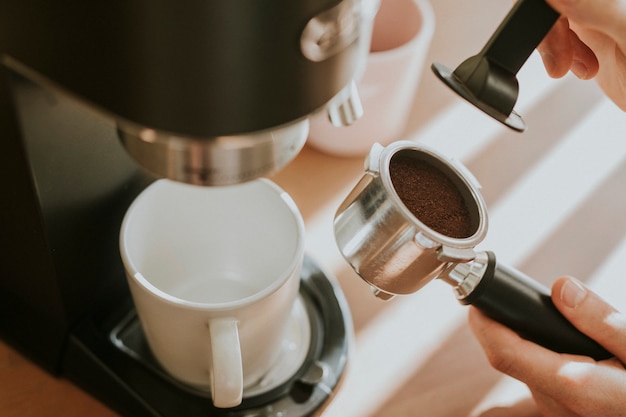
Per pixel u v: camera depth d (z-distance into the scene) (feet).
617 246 1.85
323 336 1.56
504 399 1.59
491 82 1.16
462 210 1.25
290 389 1.47
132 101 0.93
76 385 1.55
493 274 1.33
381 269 1.22
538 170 1.97
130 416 1.48
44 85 1.02
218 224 1.51
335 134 1.82
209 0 0.86
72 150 1.24
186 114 0.94
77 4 0.88
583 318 1.40
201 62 0.90
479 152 1.98
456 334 1.66
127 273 1.30
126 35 0.88
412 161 1.28
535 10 1.14
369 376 1.59
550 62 1.61
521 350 1.40
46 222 1.27
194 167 1.01
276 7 0.88
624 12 1.16
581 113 2.10
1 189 1.25
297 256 1.34
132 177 1.43
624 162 2.01
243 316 1.29
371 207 1.19
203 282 1.60
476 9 2.27
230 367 1.24
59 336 1.49
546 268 1.79
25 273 1.41
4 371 1.55
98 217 1.39
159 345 1.40
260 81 0.92
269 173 1.06
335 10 0.92
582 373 1.40
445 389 1.59
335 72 0.98
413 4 1.77
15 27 0.95
